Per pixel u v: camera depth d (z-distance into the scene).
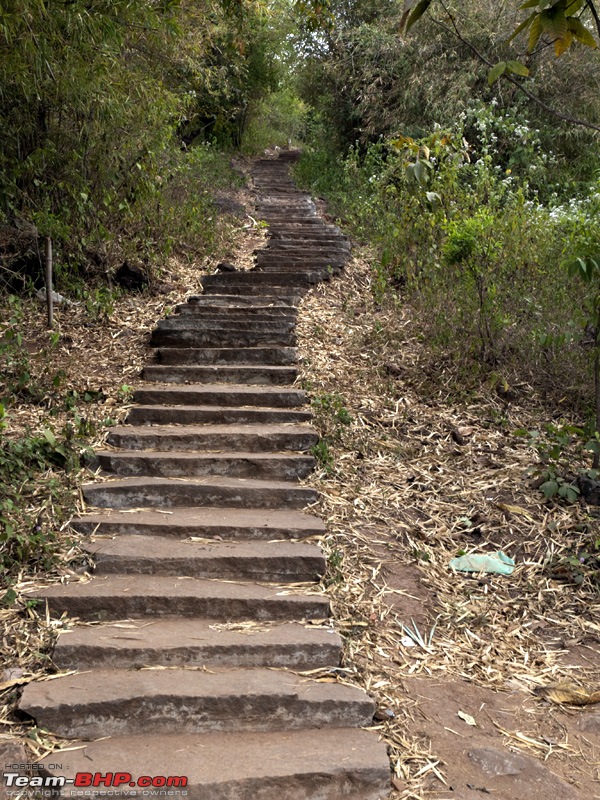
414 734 2.99
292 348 6.27
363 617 3.62
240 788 2.64
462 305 6.54
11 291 6.88
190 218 8.90
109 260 7.52
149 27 6.60
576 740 3.03
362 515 4.43
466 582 3.99
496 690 3.29
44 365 5.79
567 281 6.32
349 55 13.36
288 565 3.84
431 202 7.33
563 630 3.70
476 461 5.06
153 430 5.05
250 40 16.16
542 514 4.52
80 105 6.57
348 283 8.21
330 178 13.58
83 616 3.49
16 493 4.15
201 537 4.09
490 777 2.80
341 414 5.31
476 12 10.95
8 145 6.70
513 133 10.45
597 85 10.76
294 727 3.01
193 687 3.03
